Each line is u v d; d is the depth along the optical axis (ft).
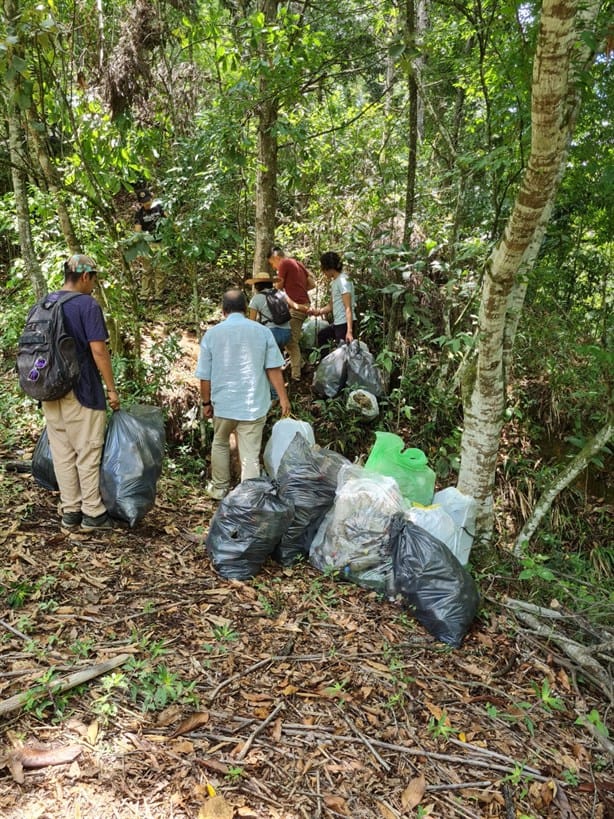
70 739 7.39
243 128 18.65
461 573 11.16
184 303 23.82
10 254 25.38
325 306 21.93
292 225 25.40
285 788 7.34
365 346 19.90
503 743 8.85
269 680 9.11
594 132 17.21
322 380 19.69
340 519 12.18
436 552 11.18
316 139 25.32
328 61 20.45
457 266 21.72
